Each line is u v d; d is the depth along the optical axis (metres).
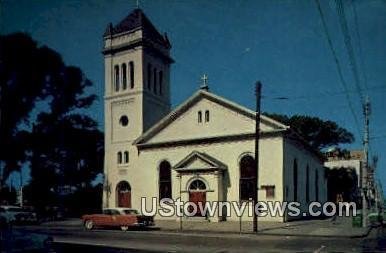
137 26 43.91
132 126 42.88
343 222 34.66
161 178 39.62
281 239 22.06
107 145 43.88
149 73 44.75
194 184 36.94
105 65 45.31
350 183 64.44
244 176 35.66
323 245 19.22
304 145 41.31
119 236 23.78
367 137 31.88
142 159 40.78
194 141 38.06
